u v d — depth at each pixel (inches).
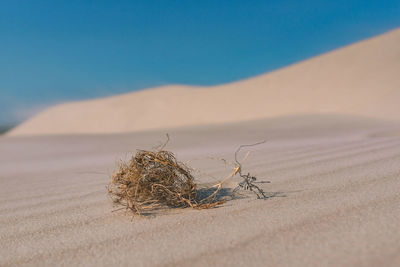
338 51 1274.6
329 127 436.1
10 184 130.3
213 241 54.6
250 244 52.2
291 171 109.6
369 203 66.7
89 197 93.3
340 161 119.1
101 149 323.0
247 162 139.4
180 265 47.5
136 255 51.9
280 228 57.6
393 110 623.5
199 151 224.8
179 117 1220.5
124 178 76.7
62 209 82.0
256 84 1326.3
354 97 829.8
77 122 1381.6
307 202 72.0
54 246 58.2
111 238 59.7
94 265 49.8
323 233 53.7
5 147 394.6
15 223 73.2
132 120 1293.1
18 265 52.0
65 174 151.0
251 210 69.6
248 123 581.6
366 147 150.4
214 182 100.7
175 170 78.4
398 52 1003.9
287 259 46.3
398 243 47.4
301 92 1064.2
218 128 537.3
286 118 599.5
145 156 77.7
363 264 43.0
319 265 43.8
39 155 292.2
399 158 113.2
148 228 63.4
